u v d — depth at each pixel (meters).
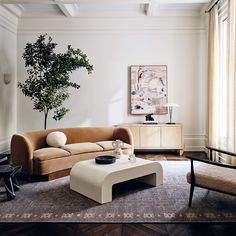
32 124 5.74
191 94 5.63
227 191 2.36
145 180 3.35
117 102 5.70
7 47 5.27
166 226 2.21
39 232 2.13
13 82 5.59
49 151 3.56
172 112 5.64
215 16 4.52
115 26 5.62
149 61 5.64
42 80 4.73
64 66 4.68
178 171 3.93
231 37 3.76
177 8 5.30
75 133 4.41
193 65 5.60
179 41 5.60
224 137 4.46
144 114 5.63
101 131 4.61
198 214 2.42
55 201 2.76
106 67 5.67
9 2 4.57
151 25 5.59
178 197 2.86
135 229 2.16
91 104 5.71
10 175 2.80
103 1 4.50
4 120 5.20
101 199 2.67
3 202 2.74
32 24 5.63
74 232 2.12
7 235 2.09
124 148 4.22
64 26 5.62
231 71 3.78
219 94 4.58
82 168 3.02
